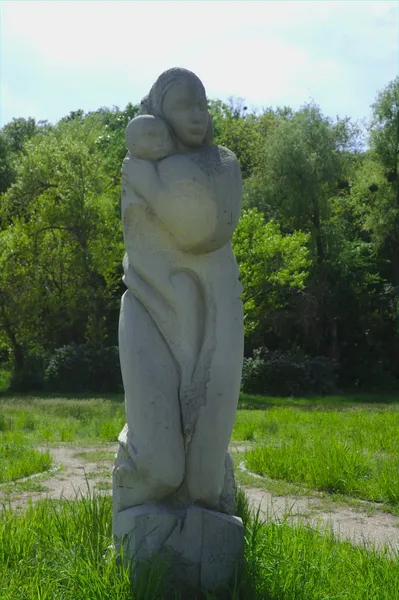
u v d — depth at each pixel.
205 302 4.79
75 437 14.55
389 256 42.00
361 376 39.00
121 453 4.78
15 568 4.88
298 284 32.47
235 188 4.70
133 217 4.80
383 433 14.19
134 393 4.64
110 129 47.25
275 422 16.45
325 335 40.22
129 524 4.62
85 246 33.78
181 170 4.58
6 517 6.17
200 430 4.64
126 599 4.16
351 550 5.67
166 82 4.81
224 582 4.63
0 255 32.91
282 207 38.72
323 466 9.78
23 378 32.59
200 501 4.74
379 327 39.78
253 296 32.25
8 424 16.03
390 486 8.91
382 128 39.19
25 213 35.31
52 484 9.73
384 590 4.63
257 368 33.03
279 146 38.12
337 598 4.42
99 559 4.75
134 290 4.82
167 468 4.58
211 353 4.71
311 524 7.48
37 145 36.12
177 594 4.45
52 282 34.69
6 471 10.29
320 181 38.34
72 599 4.23
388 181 39.09
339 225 40.31
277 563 4.75
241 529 4.70
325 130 38.56
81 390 32.41
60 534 5.40
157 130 4.71
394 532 7.40
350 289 39.28
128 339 4.75
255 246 31.39
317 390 34.00
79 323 37.12
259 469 10.38
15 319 33.06
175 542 4.59
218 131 48.91
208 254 4.79
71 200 33.41
